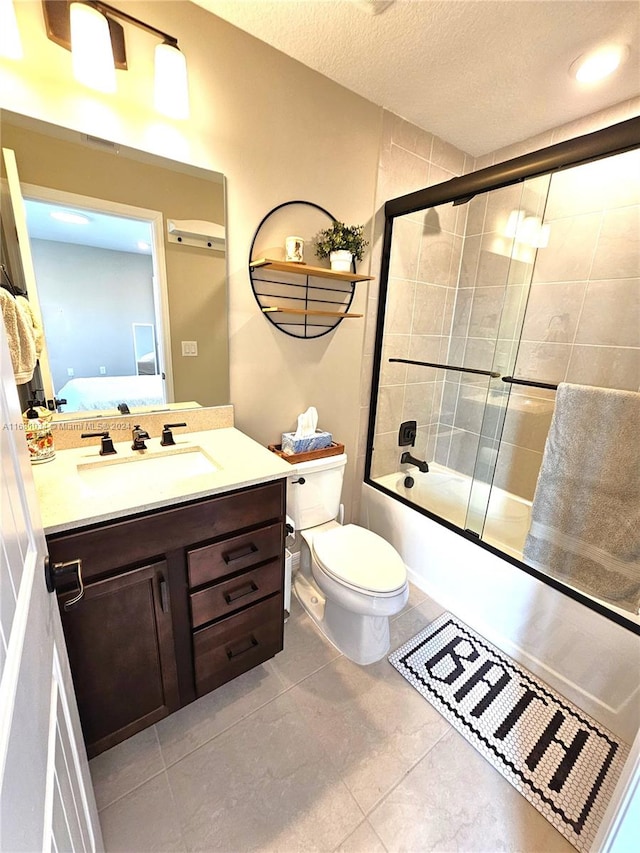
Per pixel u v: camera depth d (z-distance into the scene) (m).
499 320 2.16
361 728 1.28
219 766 1.16
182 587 1.11
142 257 1.34
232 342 1.60
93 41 1.03
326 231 1.71
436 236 2.13
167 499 1.00
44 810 0.47
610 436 1.34
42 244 1.16
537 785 1.14
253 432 1.76
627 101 1.63
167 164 1.31
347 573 1.45
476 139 2.00
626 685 1.27
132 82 1.19
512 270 2.06
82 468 1.21
